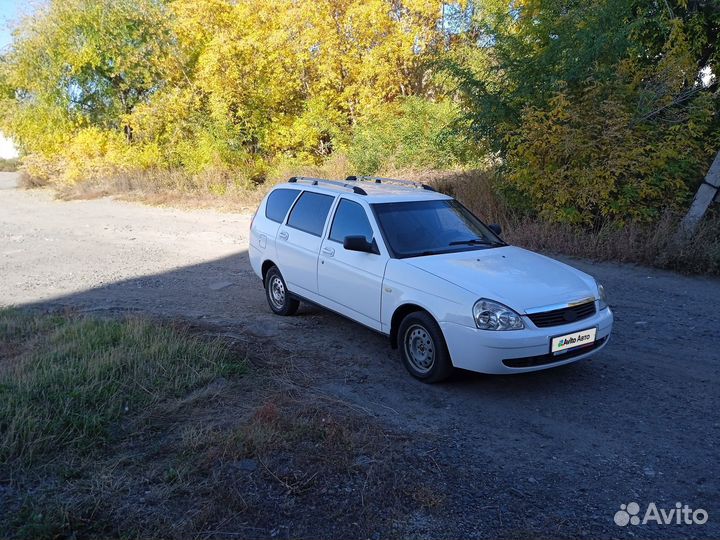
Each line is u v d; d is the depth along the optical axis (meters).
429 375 5.33
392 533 3.34
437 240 6.07
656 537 3.30
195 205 18.59
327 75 19.64
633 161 10.05
